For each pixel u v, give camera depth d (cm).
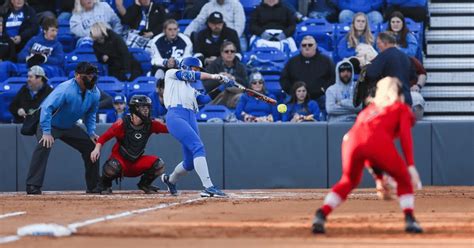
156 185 4822
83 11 5941
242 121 4972
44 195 4203
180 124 3822
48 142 4184
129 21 5919
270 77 5438
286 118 5031
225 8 5847
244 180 4784
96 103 4300
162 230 2411
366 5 5900
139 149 4269
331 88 4962
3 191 4828
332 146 4784
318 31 5750
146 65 5688
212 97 5184
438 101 5750
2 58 5703
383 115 2320
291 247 2038
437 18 5997
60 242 2159
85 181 4847
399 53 3828
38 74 4941
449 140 4812
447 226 2489
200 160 3822
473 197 3803
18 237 2267
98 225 2542
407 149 2283
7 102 5341
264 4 5838
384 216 2791
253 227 2477
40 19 5919
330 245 2070
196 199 3722
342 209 3091
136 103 4216
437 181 4806
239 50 5612
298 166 4791
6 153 4838
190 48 5569
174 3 6303
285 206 3278
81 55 5653
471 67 5844
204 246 2064
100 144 4194
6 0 5844
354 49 5525
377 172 2452
